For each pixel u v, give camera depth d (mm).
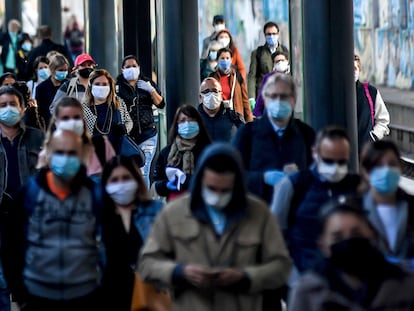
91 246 13125
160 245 11953
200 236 11836
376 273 10000
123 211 13289
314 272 10133
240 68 31156
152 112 24281
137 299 12688
